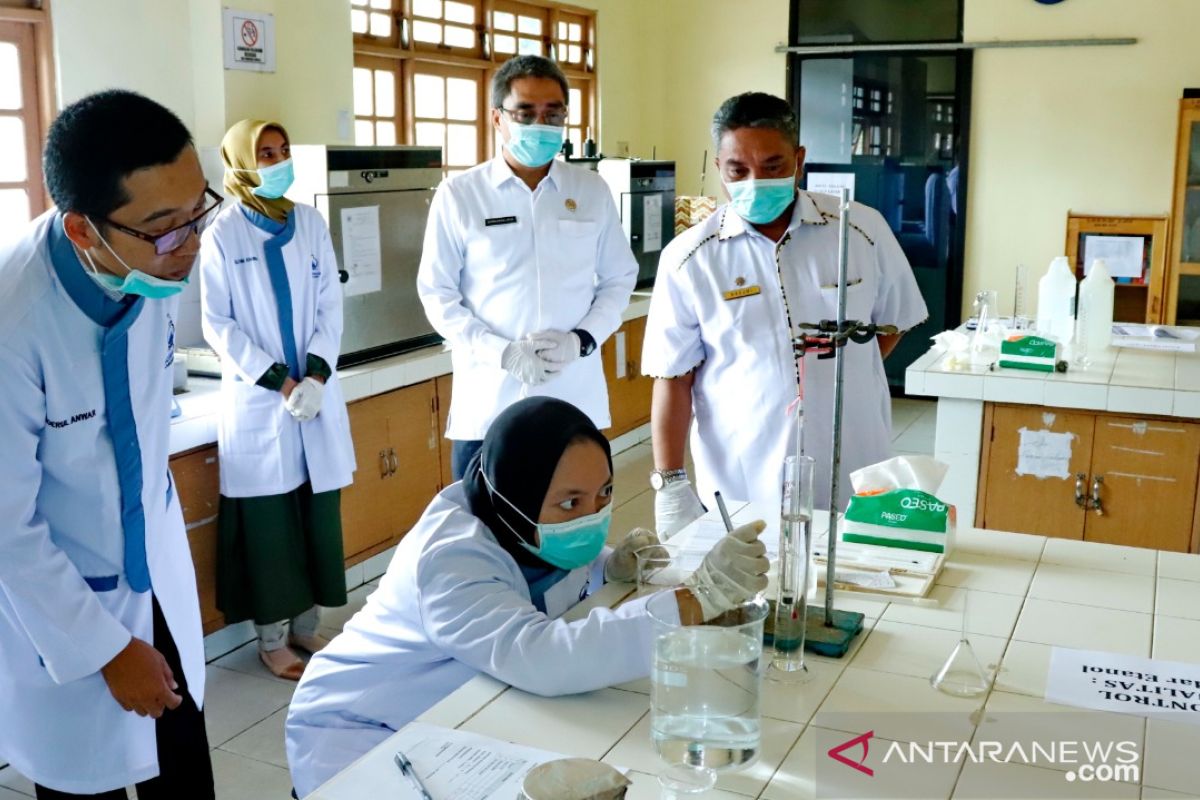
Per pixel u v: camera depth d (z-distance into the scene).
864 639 1.55
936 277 6.82
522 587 1.59
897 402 6.97
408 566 1.56
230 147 3.23
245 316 3.21
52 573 1.63
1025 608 1.65
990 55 6.45
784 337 2.31
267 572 3.28
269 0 4.06
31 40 3.47
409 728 1.30
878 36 6.69
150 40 3.74
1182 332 3.93
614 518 4.84
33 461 1.62
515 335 3.17
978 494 3.33
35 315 1.60
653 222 5.88
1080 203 6.42
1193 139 5.86
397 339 4.09
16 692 1.81
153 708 1.72
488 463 1.58
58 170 1.47
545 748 1.26
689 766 1.19
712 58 7.11
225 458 3.22
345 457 3.40
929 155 6.69
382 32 5.28
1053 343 3.24
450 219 3.14
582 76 6.70
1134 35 6.13
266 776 2.77
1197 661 1.47
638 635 1.37
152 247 1.54
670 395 2.40
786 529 1.43
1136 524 3.16
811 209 2.33
